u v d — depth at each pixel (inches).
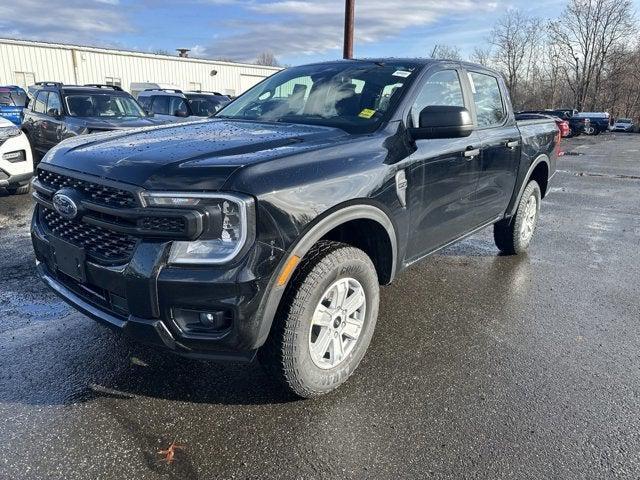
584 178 490.9
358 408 105.4
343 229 120.0
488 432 98.9
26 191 317.4
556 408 107.3
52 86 402.6
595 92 2603.3
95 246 96.9
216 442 94.1
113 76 1239.5
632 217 307.6
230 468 87.8
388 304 160.9
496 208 179.0
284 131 118.9
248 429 98.0
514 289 177.5
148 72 1294.3
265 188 88.4
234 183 86.0
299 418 101.7
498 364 125.1
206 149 98.7
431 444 95.1
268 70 1565.0
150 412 102.3
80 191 98.0
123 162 94.3
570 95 2876.5
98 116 378.3
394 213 117.1
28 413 100.7
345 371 111.5
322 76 150.3
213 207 85.2
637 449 95.0
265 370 102.4
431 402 108.3
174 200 84.9
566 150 880.9
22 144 297.9
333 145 106.9
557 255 221.1
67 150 110.3
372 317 116.6
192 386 111.5
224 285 85.4
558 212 319.3
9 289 163.8
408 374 119.3
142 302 88.2
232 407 104.7
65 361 120.3
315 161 99.7
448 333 141.6
